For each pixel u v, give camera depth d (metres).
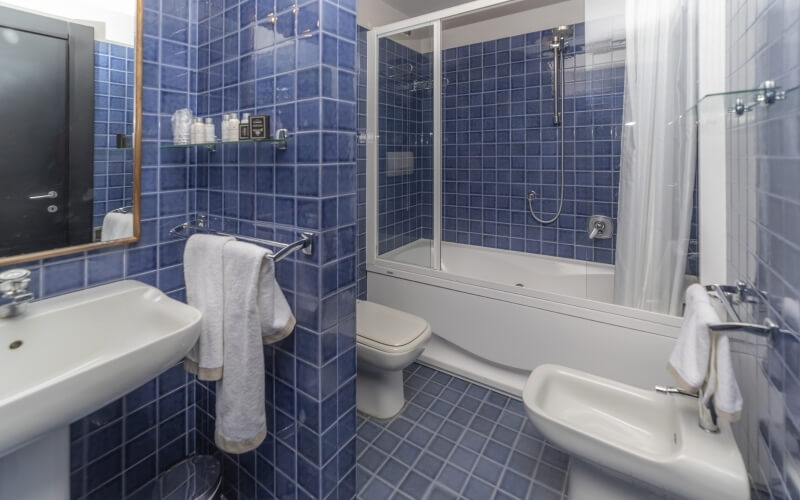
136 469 1.38
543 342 1.99
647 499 1.18
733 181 1.27
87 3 1.15
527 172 2.78
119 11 1.21
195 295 1.20
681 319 1.64
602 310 1.81
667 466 1.01
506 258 2.85
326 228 1.17
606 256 2.53
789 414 0.79
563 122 2.59
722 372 0.97
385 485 1.50
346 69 1.19
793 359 0.76
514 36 2.71
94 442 1.27
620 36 1.98
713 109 1.26
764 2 0.97
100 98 1.19
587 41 2.08
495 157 2.91
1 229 1.03
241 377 1.13
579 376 1.41
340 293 1.24
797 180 0.75
